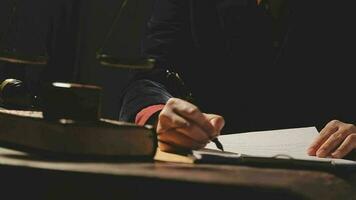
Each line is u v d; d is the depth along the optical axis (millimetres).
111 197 925
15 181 967
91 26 4898
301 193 894
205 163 1216
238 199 884
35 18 3422
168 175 915
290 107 2443
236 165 1229
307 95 2443
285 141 1770
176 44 2484
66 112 1206
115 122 1257
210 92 2477
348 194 1138
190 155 1251
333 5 2441
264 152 1637
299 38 2410
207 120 1462
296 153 1647
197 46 2473
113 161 1142
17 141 1211
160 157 1280
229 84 2461
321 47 2432
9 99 1697
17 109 1697
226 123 2471
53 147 1142
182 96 1710
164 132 1433
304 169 1255
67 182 943
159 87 2086
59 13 3666
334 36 2438
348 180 1201
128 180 917
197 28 2467
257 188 878
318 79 2436
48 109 1214
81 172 936
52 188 947
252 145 1718
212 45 2465
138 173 920
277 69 2426
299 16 2406
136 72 2172
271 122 2453
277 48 2412
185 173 961
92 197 932
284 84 2434
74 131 1144
